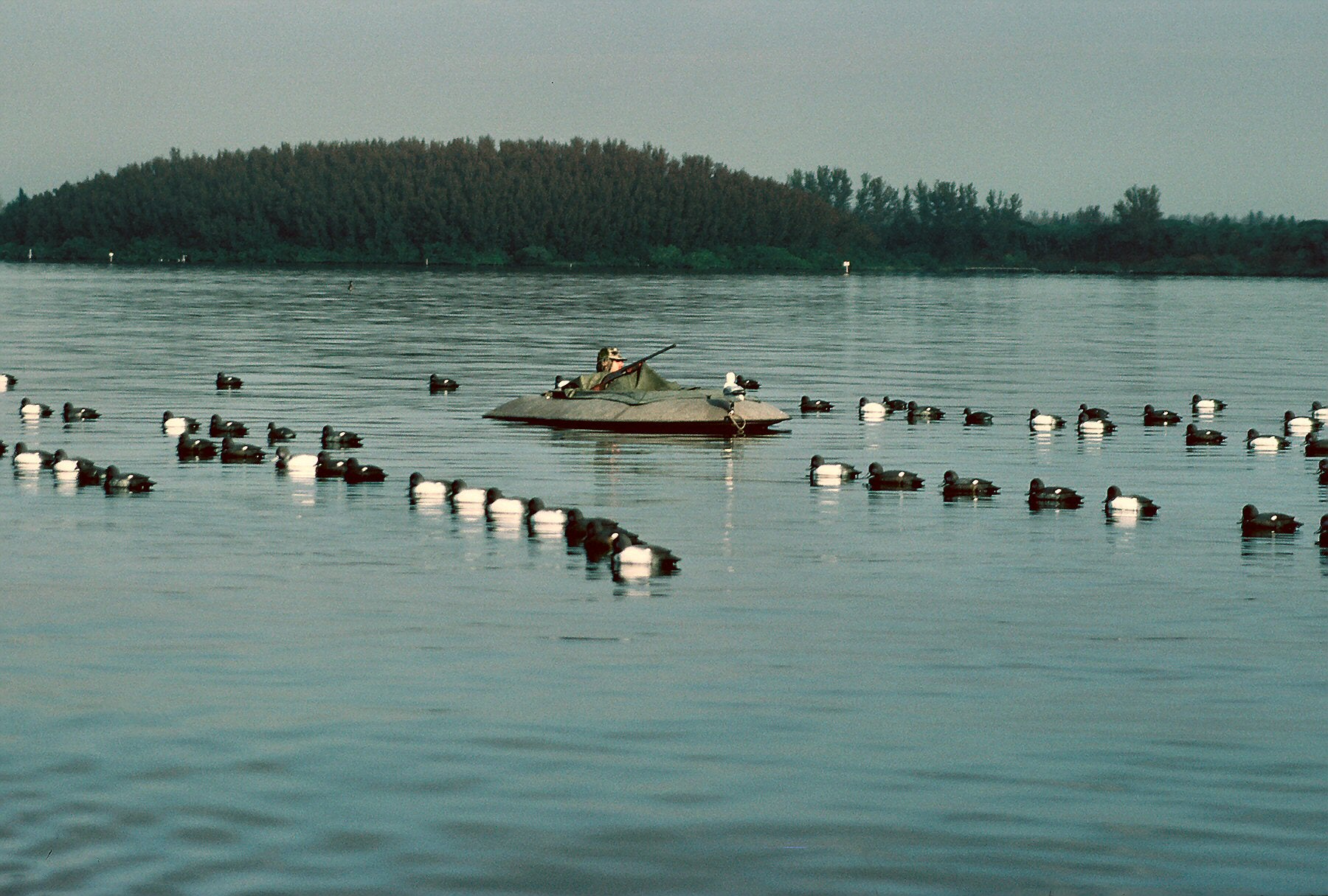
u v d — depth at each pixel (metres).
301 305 116.44
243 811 13.41
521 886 12.07
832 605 21.16
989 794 13.94
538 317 104.00
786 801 13.75
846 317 109.88
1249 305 139.00
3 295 128.38
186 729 15.50
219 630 19.42
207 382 54.88
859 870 12.38
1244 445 40.41
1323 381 61.34
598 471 34.28
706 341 82.56
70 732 15.41
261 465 34.62
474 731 15.52
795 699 16.66
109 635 19.16
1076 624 20.16
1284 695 16.95
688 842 12.88
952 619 20.36
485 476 33.41
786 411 48.34
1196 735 15.56
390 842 12.82
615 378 45.31
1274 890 12.06
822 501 30.31
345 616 20.22
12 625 19.66
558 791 13.93
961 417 47.00
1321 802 13.78
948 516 28.70
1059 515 28.97
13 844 12.72
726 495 31.09
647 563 23.52
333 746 15.02
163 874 12.20
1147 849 12.78
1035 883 12.17
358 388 53.59
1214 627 20.05
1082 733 15.60
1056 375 63.09
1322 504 30.64
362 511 28.41
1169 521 28.41
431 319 100.06
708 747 15.11
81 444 37.78
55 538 25.53
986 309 125.94
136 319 95.62
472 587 22.02
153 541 25.38
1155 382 60.28
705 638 19.25
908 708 16.41
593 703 16.45
